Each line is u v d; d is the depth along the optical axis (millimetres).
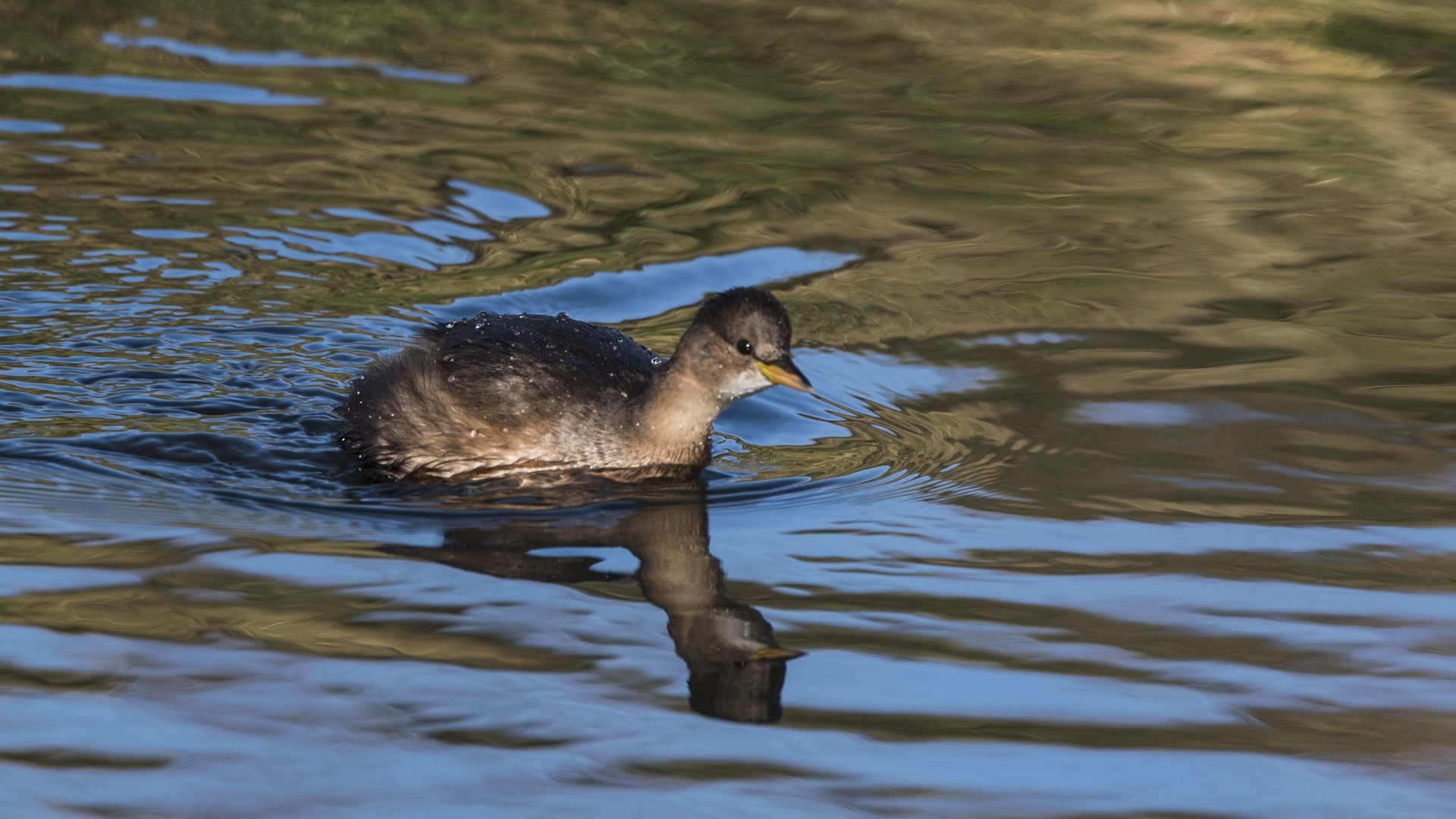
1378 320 15531
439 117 20703
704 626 9875
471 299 15641
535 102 21453
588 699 8984
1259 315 15680
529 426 12664
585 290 15992
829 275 16578
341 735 8531
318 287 15820
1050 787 8195
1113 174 19703
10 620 9586
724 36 24875
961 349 14867
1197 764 8422
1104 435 13023
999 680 9266
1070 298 16078
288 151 19172
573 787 8117
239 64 22203
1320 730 8773
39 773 8102
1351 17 26406
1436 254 17344
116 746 8367
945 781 8219
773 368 12320
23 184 17609
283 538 11102
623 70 22969
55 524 11023
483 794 8039
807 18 25906
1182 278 16656
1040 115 21719
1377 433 13000
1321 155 20359
